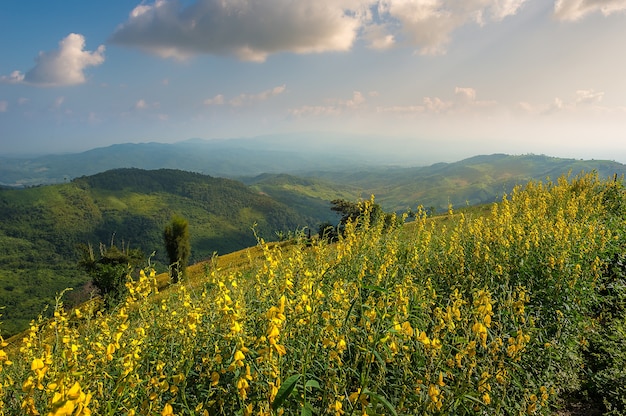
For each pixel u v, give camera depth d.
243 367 3.83
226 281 6.00
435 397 3.71
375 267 7.54
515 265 8.51
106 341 4.93
